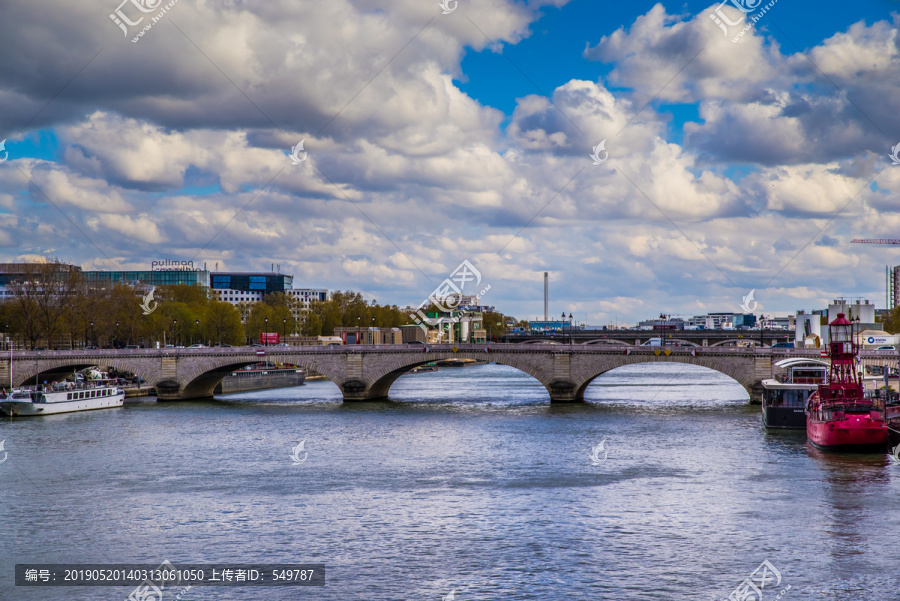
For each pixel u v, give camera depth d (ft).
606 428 471.62
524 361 628.28
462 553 244.42
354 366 654.94
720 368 597.11
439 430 468.34
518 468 355.15
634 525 268.62
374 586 221.46
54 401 556.51
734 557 238.68
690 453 385.09
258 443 424.05
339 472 349.61
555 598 212.43
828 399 409.28
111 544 255.50
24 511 288.92
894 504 288.10
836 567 230.48
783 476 331.77
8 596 218.79
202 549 250.37
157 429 477.77
